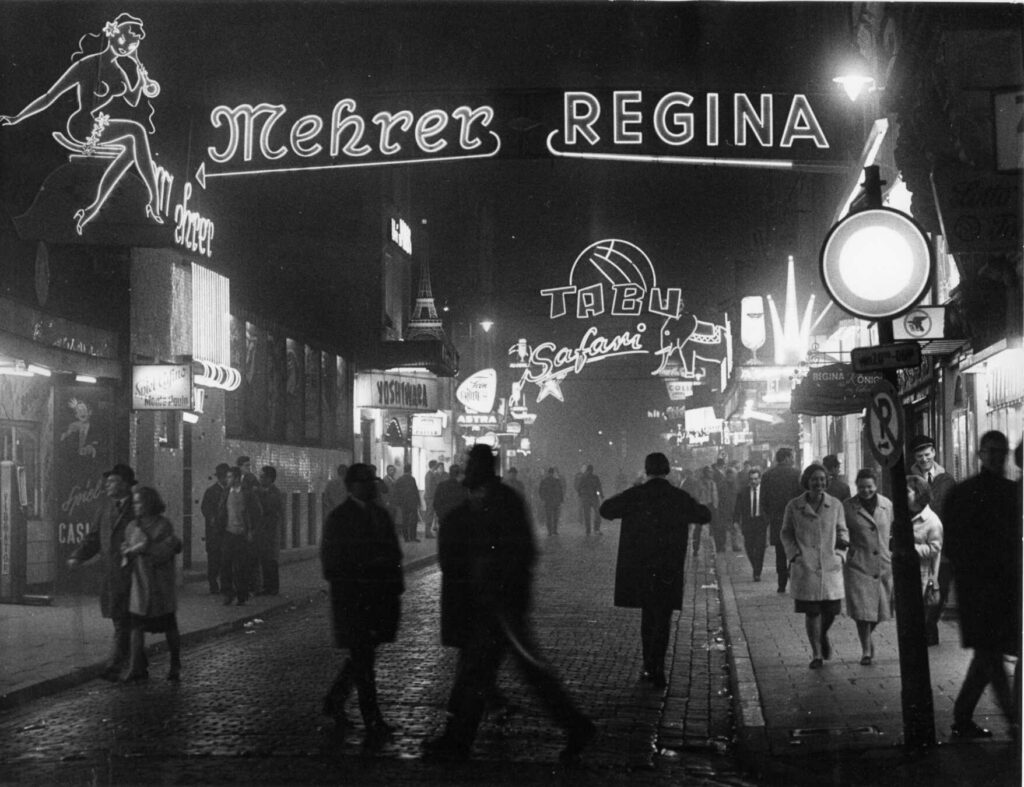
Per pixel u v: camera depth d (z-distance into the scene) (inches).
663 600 490.9
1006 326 585.3
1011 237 460.1
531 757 358.0
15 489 732.7
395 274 1835.6
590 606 795.4
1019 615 338.3
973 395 695.7
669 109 970.7
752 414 1501.0
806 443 1551.4
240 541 773.9
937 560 517.3
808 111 967.6
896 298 335.0
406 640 623.5
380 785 317.7
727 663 553.9
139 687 479.5
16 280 732.0
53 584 813.2
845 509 502.9
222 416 1076.5
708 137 966.4
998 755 326.6
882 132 796.0
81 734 386.3
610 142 972.6
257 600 811.4
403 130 985.5
